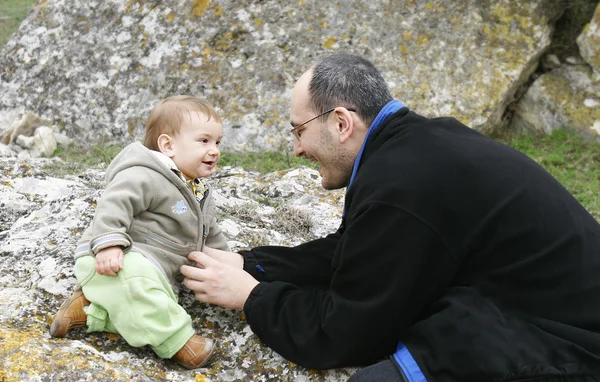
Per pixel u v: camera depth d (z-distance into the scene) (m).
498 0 6.04
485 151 2.22
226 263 2.58
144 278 2.24
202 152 2.46
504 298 2.10
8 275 2.71
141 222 2.38
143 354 2.35
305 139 2.44
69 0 6.52
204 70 5.93
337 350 2.18
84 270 2.28
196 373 2.29
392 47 5.91
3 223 3.30
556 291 2.07
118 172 2.37
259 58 5.90
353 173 2.37
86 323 2.30
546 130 6.13
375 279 2.12
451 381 1.99
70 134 6.00
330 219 3.63
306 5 6.01
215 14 6.04
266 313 2.30
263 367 2.35
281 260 2.63
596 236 2.19
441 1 6.02
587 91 6.09
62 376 2.07
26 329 2.32
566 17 6.52
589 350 1.98
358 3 6.01
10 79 6.42
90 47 6.24
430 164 2.14
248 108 5.76
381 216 2.10
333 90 2.34
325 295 2.30
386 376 2.07
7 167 3.72
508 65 5.88
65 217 3.05
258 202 3.84
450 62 5.88
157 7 6.17
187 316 2.31
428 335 2.05
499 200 2.11
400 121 2.31
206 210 2.59
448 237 2.08
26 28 6.56
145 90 5.97
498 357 1.94
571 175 5.55
